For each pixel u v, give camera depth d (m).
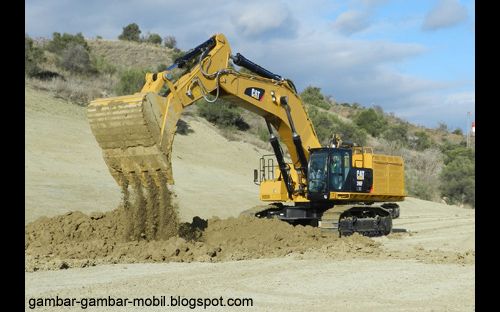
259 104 22.53
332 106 87.88
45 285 13.32
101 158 37.69
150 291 12.79
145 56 83.12
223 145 49.59
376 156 25.34
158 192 18.09
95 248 17.22
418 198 54.88
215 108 56.16
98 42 84.19
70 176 32.44
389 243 22.50
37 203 26.94
